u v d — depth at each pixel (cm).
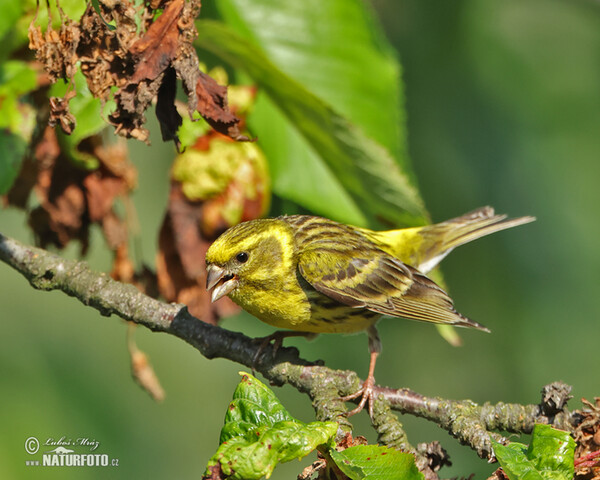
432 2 1367
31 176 941
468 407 820
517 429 802
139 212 1423
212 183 951
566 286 1432
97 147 948
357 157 980
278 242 1017
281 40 1072
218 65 1009
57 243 973
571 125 1472
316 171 1036
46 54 681
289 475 1454
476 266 1421
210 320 999
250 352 895
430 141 1370
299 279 1028
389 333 1402
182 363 1455
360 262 1061
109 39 679
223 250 962
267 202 973
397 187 991
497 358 1415
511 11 1481
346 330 1077
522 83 1452
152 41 682
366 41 1079
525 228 1438
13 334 1315
